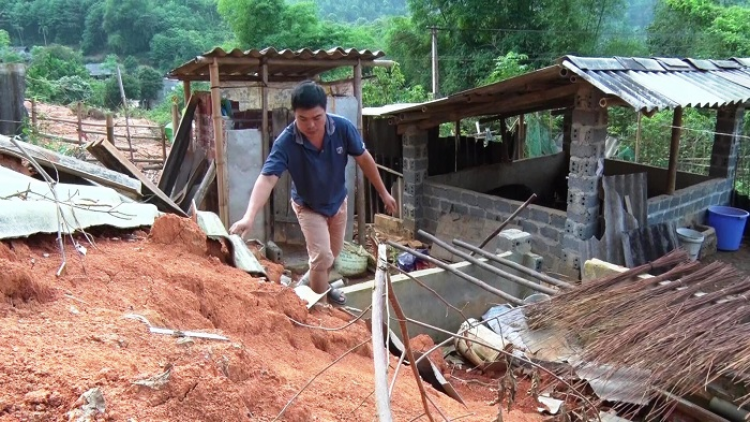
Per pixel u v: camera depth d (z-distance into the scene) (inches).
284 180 320.8
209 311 110.0
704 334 137.0
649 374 137.4
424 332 215.8
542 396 149.9
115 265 111.2
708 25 831.7
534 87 315.9
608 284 176.9
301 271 298.0
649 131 562.3
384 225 425.4
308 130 137.4
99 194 151.0
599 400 135.8
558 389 152.3
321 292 162.4
